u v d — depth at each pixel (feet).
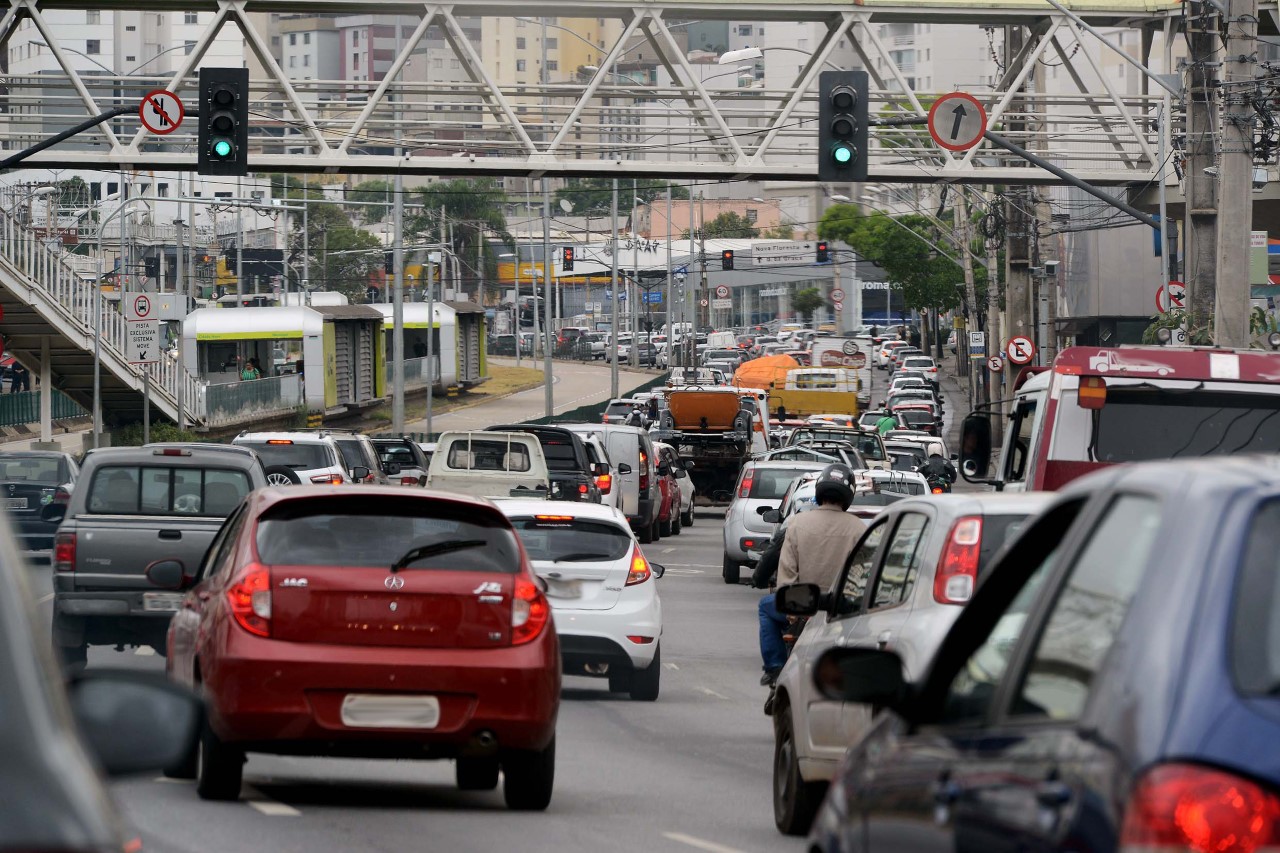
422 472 352.49
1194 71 289.74
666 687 171.01
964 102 281.33
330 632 94.84
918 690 48.80
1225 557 34.68
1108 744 33.94
